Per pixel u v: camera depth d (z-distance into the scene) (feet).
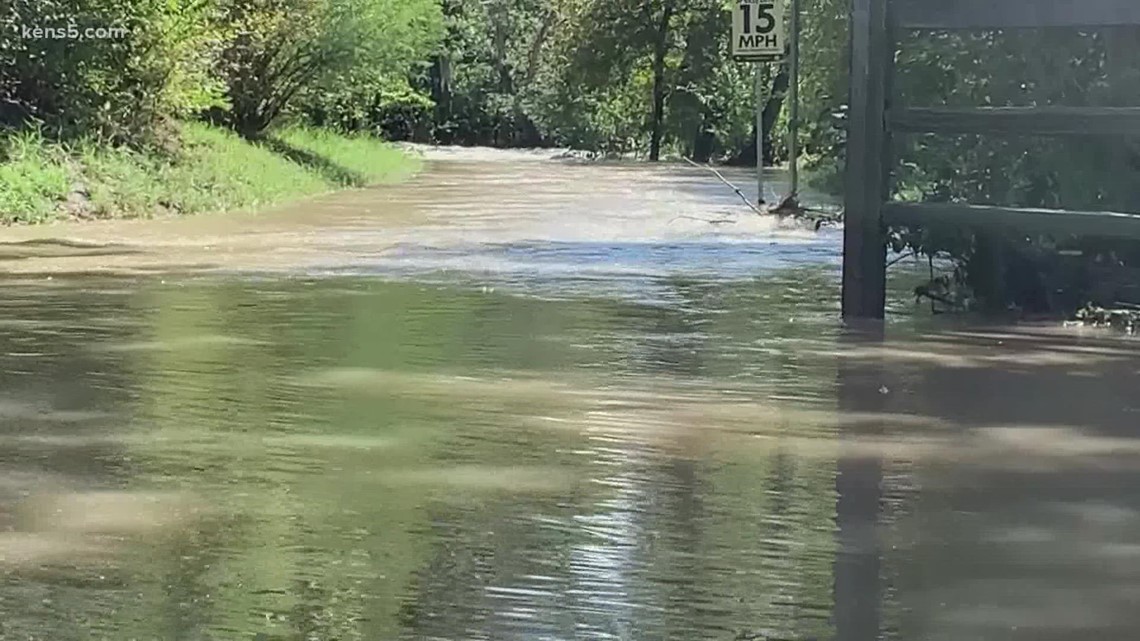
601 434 22.09
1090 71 34.27
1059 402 24.52
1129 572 15.60
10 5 75.87
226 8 97.35
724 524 17.39
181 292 38.50
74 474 19.62
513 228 60.70
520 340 30.91
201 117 98.58
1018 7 31.19
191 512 17.85
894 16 33.32
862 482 19.30
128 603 14.65
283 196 81.35
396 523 17.42
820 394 25.26
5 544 16.53
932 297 36.63
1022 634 13.78
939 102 36.88
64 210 65.46
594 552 16.30
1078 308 34.63
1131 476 19.61
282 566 15.81
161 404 24.09
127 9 78.79
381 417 23.22
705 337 31.48
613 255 49.16
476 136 234.99
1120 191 33.73
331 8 107.34
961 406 24.22
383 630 13.89
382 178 108.06
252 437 21.83
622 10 177.17
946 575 15.48
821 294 38.99
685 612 14.38
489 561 15.98
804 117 67.56
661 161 159.02
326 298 37.40
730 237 56.39
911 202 35.12
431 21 126.82
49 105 77.66
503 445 21.40
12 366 27.45
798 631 13.87
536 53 223.71
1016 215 32.04
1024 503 18.28
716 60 168.35
